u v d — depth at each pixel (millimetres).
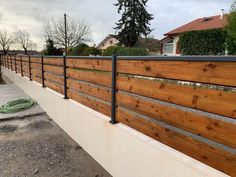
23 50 51469
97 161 3191
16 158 3340
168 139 1995
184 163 1724
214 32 15656
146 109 2240
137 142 2254
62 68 4445
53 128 4684
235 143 1457
